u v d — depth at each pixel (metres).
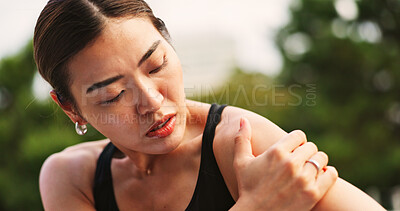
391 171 4.18
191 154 0.89
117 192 0.95
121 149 0.92
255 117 0.86
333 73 4.62
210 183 0.86
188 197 0.88
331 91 4.63
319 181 0.76
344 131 4.45
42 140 3.35
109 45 0.79
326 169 0.78
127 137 0.84
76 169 0.99
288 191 0.75
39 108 3.34
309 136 4.36
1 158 3.54
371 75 4.59
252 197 0.76
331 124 4.43
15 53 3.75
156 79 0.81
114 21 0.79
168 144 0.83
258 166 0.77
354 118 4.46
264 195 0.76
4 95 3.68
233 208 0.77
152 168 0.92
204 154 0.86
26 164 3.49
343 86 4.61
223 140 0.85
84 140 2.98
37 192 3.56
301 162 0.76
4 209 3.60
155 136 0.82
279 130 0.84
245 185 0.78
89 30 0.79
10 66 3.64
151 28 0.82
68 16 0.80
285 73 4.75
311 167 0.76
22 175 3.55
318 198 0.75
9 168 3.55
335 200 0.76
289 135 0.78
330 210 0.75
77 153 1.02
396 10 4.64
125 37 0.79
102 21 0.79
